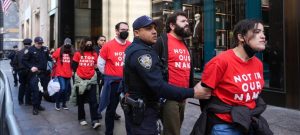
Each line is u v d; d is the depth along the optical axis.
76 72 6.81
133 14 16.05
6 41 61.53
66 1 17.84
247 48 2.80
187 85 4.21
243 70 2.80
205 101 2.96
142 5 15.54
